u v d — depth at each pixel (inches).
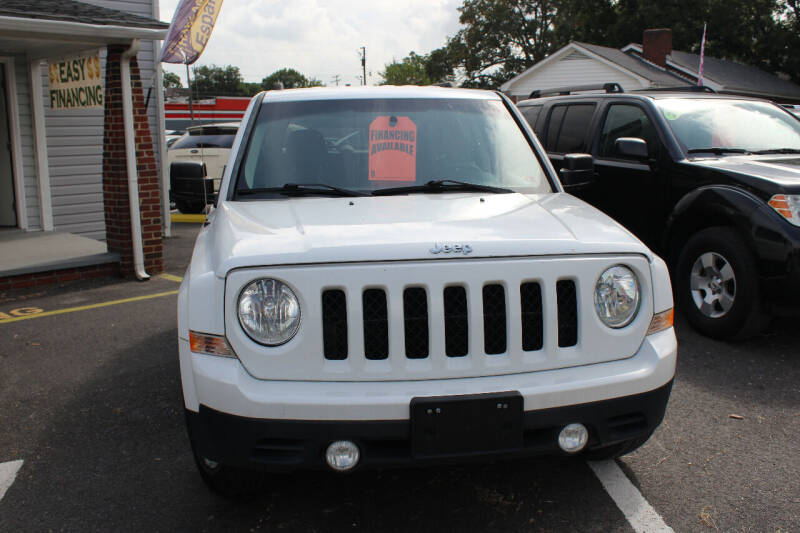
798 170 193.6
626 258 103.5
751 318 189.5
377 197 133.4
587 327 101.0
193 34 371.9
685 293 210.1
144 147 320.2
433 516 114.0
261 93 161.2
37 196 406.3
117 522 114.0
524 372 98.9
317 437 93.7
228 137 554.6
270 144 146.1
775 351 194.7
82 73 330.3
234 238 106.4
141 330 231.6
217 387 95.1
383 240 99.5
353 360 95.3
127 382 181.3
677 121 230.2
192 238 457.7
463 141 150.3
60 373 189.5
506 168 147.5
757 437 142.1
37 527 112.9
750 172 194.1
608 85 282.8
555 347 99.7
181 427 152.4
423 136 149.8
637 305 104.7
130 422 155.5
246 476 112.6
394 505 117.5
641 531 108.7
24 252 332.5
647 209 230.2
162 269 335.0
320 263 95.6
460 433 94.4
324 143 146.3
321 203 128.5
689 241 207.3
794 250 177.3
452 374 96.7
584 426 99.7
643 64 1188.5
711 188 199.2
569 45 1155.3
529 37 2065.7
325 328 96.7
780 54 1467.8
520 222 111.5
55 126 405.4
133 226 315.6
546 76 1216.2
